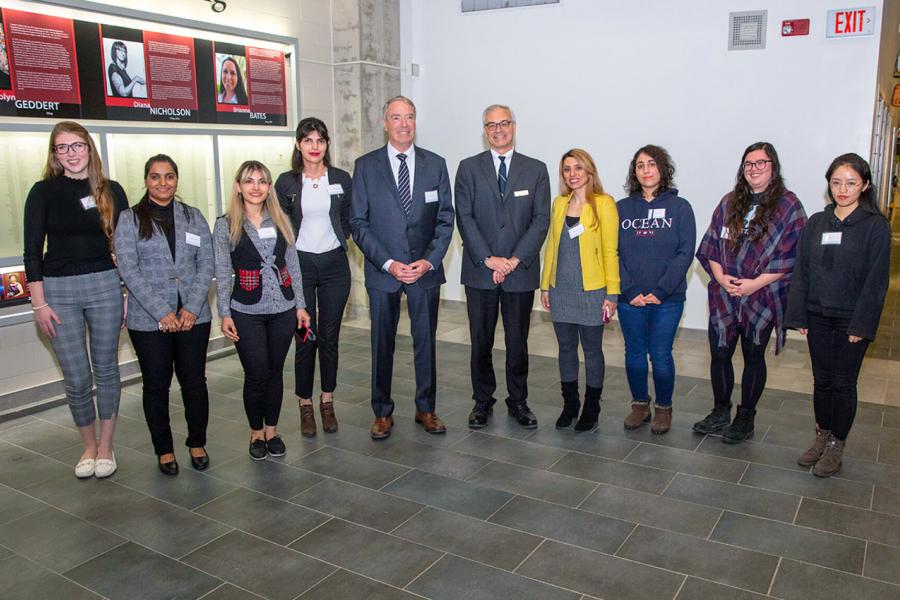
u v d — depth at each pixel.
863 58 4.87
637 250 3.47
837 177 2.93
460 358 5.15
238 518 2.84
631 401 4.16
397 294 3.59
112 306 3.15
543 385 4.52
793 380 4.57
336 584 2.38
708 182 5.51
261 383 3.29
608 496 3.00
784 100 5.16
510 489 3.07
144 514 2.88
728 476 3.17
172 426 3.84
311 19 5.88
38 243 2.96
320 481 3.17
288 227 3.28
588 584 2.36
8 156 3.93
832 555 2.52
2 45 3.77
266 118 5.50
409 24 6.56
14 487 3.13
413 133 3.49
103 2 4.25
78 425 3.21
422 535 2.70
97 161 3.06
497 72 6.26
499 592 2.32
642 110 5.67
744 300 3.34
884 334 5.76
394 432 3.75
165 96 4.68
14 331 4.05
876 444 3.51
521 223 3.57
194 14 4.85
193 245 3.10
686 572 2.43
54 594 2.35
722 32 5.27
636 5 5.55
